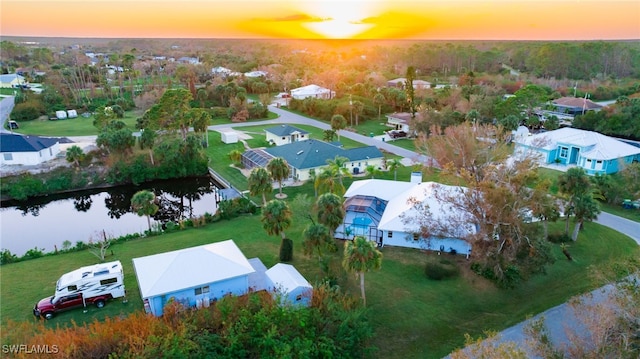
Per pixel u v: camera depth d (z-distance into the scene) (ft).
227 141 281.54
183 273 102.06
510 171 124.77
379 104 375.45
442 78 602.03
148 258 108.06
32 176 212.02
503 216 112.37
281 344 81.05
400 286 117.19
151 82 504.02
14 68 594.65
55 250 143.84
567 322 99.60
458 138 175.22
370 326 96.94
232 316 91.04
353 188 166.20
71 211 199.11
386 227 138.41
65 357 77.51
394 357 92.32
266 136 295.48
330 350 83.82
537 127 308.40
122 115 369.91
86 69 499.51
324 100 390.83
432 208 136.87
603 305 75.41
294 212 160.56
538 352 75.05
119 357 79.15
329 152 222.28
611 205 178.40
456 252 135.33
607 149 219.20
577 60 565.94
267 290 103.96
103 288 106.42
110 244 146.51
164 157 234.99
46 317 101.19
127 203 208.74
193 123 273.54
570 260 130.82
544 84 463.01
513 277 115.75
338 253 134.72
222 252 111.86
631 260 88.43
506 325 101.55
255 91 505.25
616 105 307.37
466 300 111.96
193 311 93.81
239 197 178.09
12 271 127.85
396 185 167.53
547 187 118.21
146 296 95.86
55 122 346.54
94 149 237.86
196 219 162.40
